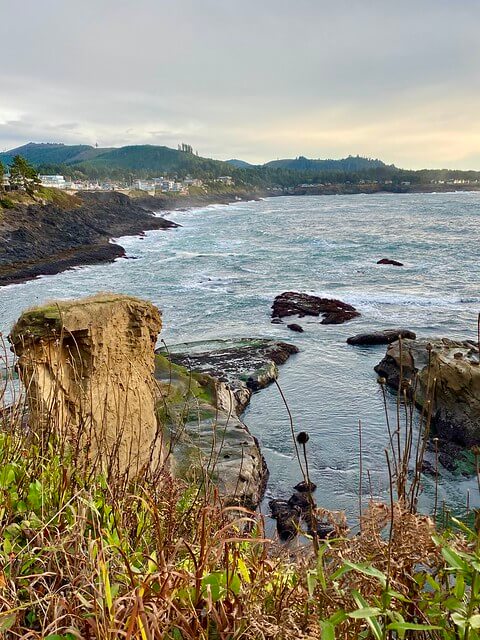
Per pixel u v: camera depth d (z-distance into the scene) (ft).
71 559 7.66
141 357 26.73
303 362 76.23
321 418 56.59
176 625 5.99
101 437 12.73
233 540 6.97
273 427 54.90
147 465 12.24
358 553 6.97
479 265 150.82
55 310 22.71
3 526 8.66
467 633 5.42
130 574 6.62
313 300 109.91
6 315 106.63
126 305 26.17
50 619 6.64
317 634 6.33
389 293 119.24
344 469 45.06
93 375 23.20
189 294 125.18
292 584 7.54
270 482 43.65
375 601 6.12
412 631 6.34
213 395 52.13
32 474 10.41
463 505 37.65
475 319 96.37
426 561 6.73
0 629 5.89
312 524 7.64
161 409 38.68
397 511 6.88
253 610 6.59
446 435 49.65
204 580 6.79
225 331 94.32
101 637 5.86
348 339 85.25
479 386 48.06
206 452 40.37
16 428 13.34
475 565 5.59
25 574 7.63
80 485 10.27
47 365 19.16
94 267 169.99
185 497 10.93
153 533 9.43
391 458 45.42
